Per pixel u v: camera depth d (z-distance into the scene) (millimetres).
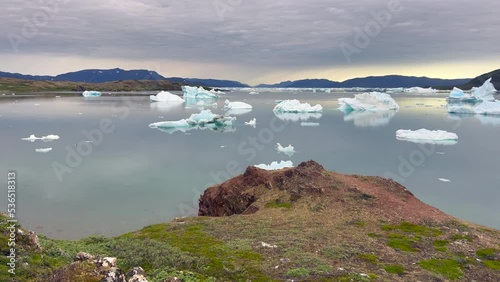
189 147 70562
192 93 194875
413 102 191250
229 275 16203
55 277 11289
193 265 16969
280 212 27094
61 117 109250
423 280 16750
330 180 32031
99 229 30953
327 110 148625
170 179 48062
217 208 34125
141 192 42250
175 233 22750
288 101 136750
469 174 51875
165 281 13789
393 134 86938
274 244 20328
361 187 31531
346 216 26062
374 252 19797
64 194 40875
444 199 41312
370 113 134750
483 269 18688
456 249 20953
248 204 31828
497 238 23281
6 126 91438
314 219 25484
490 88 142375
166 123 95500
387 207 27812
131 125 99500
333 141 77938
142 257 17328
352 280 16016
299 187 30984
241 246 19875
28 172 50469
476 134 85812
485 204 39594
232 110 145750
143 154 63688
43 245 16797
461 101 146250
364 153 65750
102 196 40469
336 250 19594
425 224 25219
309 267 17219
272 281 15695
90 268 11125
